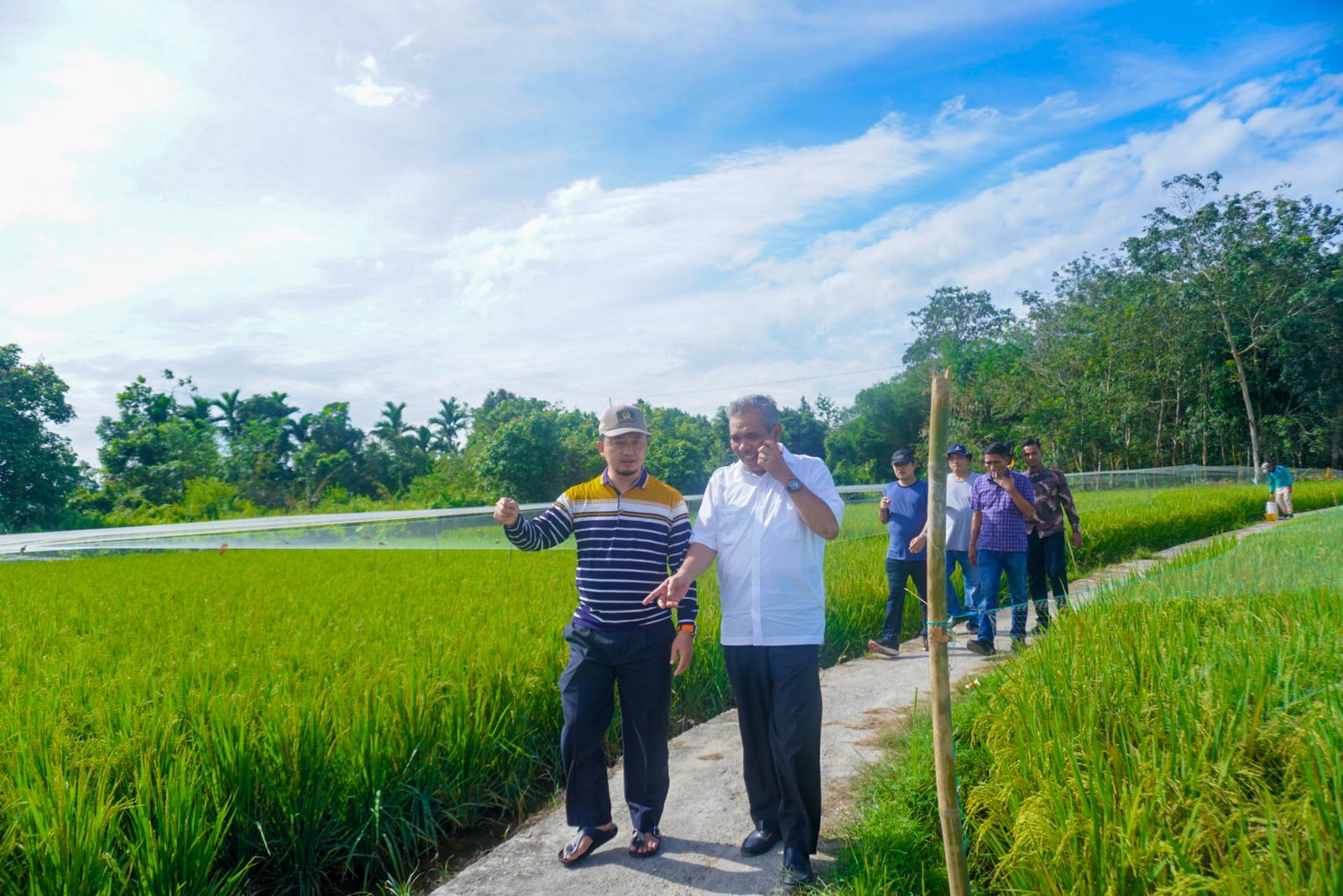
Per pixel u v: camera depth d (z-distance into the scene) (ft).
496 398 230.07
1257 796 8.18
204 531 32.76
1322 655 10.07
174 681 14.44
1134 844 7.75
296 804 11.66
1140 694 10.56
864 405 192.95
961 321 198.70
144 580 36.50
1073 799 8.78
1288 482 52.85
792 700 10.89
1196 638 11.56
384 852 12.35
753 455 11.60
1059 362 145.89
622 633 11.84
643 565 12.04
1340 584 11.26
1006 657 16.30
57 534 32.35
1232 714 9.36
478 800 13.87
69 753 11.43
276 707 12.45
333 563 40.45
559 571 32.32
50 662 17.17
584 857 11.72
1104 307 149.07
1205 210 137.80
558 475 103.14
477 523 34.24
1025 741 10.57
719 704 18.78
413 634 19.19
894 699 17.95
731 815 12.86
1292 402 141.38
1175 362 140.77
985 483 22.89
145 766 10.40
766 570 11.28
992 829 9.68
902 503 22.99
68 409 115.24
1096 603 13.92
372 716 13.00
